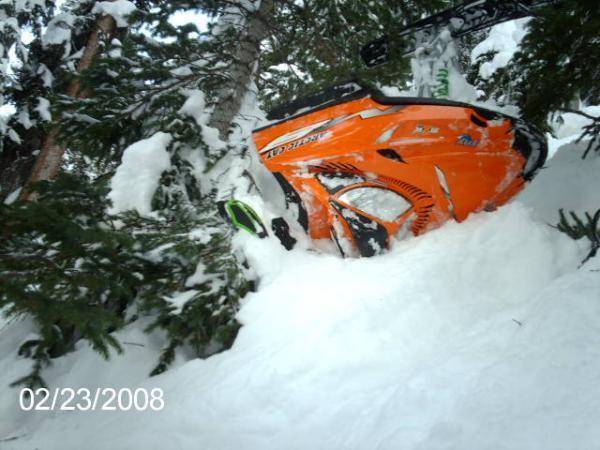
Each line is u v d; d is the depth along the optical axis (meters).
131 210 3.38
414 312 2.55
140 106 4.41
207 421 2.13
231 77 4.69
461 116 3.13
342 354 2.32
